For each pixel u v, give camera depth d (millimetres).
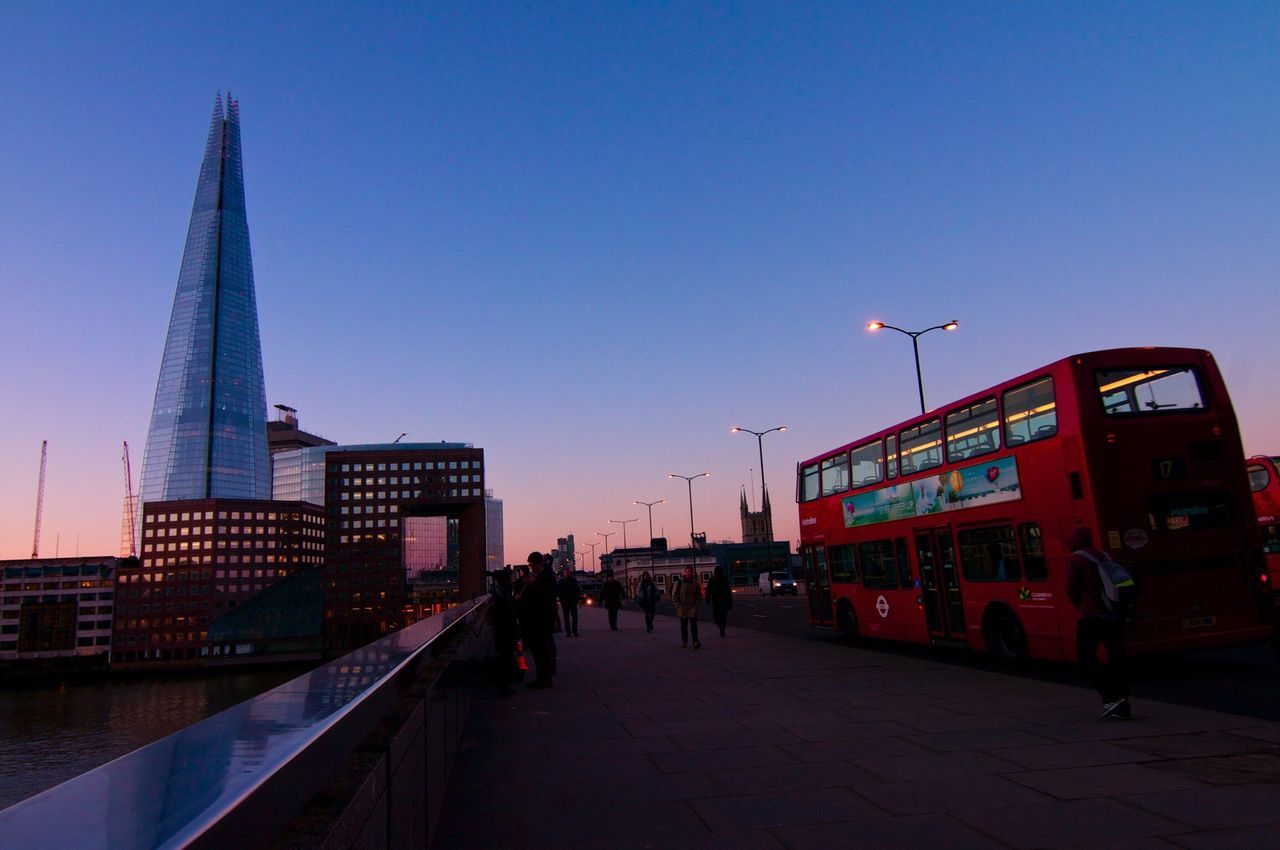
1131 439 11648
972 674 12969
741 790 6258
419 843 4289
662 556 121750
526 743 8422
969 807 5574
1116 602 8453
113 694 116438
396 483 168875
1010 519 13312
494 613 12328
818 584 21672
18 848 936
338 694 2617
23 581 158375
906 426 16984
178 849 981
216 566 170875
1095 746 7285
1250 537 11719
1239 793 5633
